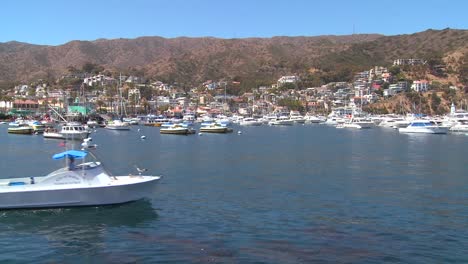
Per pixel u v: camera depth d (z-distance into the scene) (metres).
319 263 22.05
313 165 59.25
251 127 182.88
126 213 31.33
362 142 101.69
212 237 26.03
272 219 29.94
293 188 41.62
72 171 32.16
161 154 73.94
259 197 37.28
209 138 115.88
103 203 32.56
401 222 29.27
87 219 29.81
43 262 22.66
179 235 26.50
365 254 23.25
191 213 31.61
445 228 27.86
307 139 112.69
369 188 41.66
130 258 22.92
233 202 35.22
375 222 29.22
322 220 29.70
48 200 31.45
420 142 100.44
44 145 92.38
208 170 54.22
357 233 26.75
